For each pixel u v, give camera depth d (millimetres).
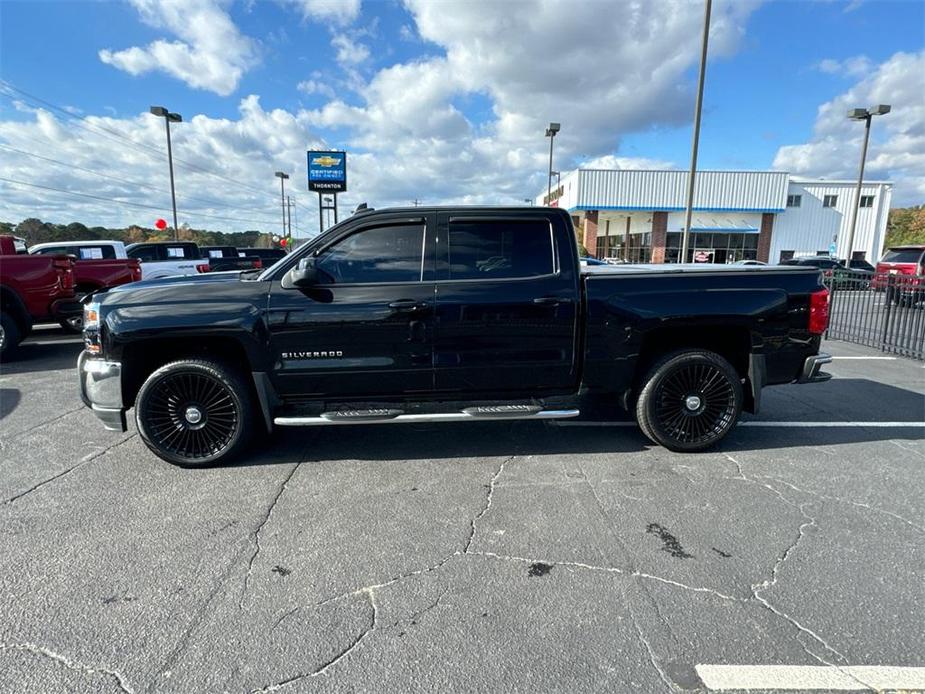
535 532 3070
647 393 4199
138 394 3902
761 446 4426
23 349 8852
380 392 4074
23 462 4109
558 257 4039
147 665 2088
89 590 2549
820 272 4234
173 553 2865
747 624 2305
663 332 4277
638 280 4062
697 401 4211
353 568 2732
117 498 3510
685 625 2299
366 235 3953
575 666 2074
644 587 2566
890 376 6973
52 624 2316
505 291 3953
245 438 3998
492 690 1961
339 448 4402
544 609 2408
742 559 2795
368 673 2047
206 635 2250
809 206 38094
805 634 2240
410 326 3912
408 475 3867
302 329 3852
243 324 3797
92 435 4719
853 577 2635
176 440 3980
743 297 4074
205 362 3891
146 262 14867
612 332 4055
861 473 3883
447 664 2088
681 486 3664
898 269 15508
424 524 3166
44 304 7992
